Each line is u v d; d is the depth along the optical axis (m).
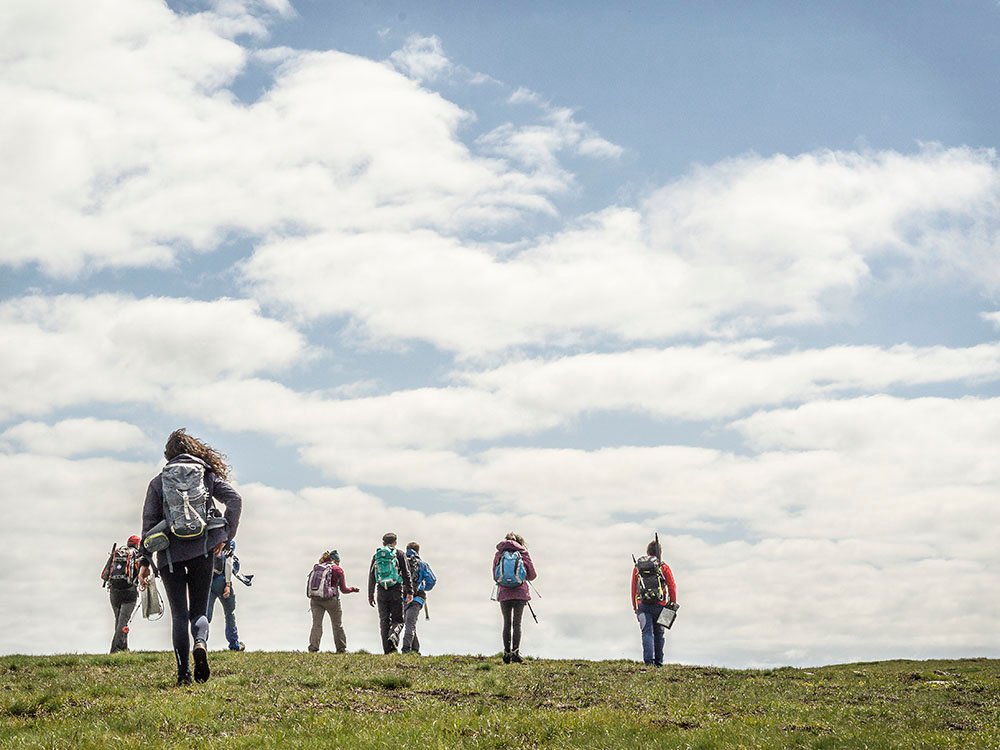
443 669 20.11
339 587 27.30
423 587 25.48
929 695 19.39
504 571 22.97
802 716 15.90
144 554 15.15
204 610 15.87
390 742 12.77
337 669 19.23
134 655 20.48
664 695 17.59
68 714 13.89
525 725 13.88
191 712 13.88
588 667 21.58
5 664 18.89
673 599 23.55
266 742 12.59
